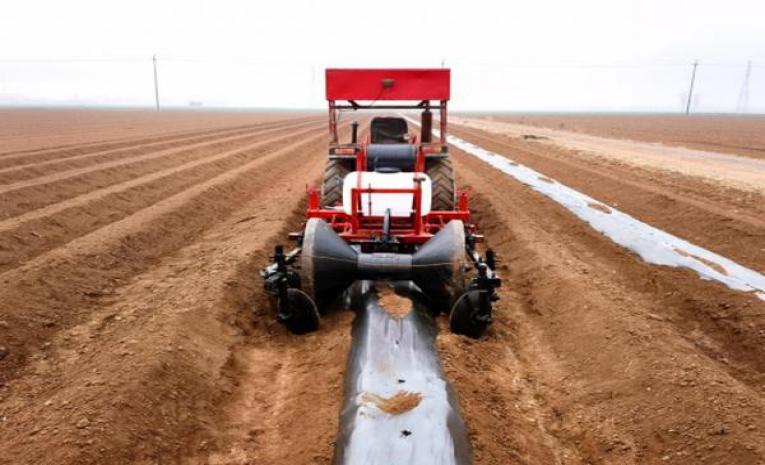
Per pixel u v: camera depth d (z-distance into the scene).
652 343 5.53
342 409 4.57
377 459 3.75
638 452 4.30
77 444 3.91
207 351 5.61
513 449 4.32
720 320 6.89
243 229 10.57
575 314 6.58
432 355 5.27
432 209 9.22
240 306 6.88
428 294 6.35
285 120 69.75
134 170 16.72
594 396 5.06
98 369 4.91
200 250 9.26
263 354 6.01
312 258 6.04
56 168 16.06
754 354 6.14
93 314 6.47
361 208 7.45
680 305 7.41
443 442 3.90
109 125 48.00
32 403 4.61
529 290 7.85
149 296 6.92
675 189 15.38
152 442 4.20
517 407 5.02
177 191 14.33
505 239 10.34
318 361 5.60
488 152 25.70
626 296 7.00
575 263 8.43
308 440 4.33
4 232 8.73
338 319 6.51
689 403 4.55
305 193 14.33
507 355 6.01
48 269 7.24
